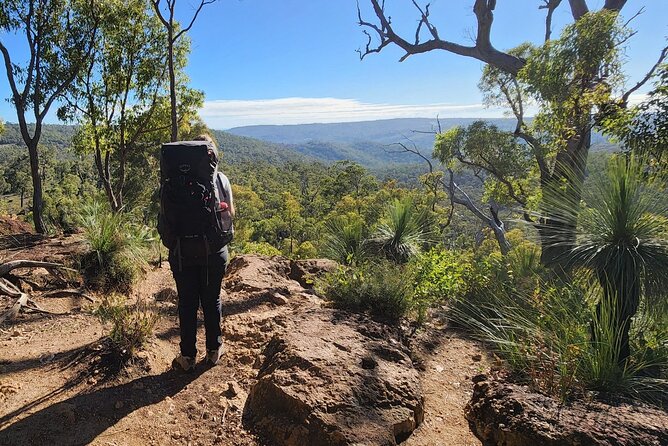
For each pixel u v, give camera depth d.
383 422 2.27
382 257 6.12
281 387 2.38
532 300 3.64
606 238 3.00
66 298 4.36
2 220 8.84
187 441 2.22
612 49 8.34
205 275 2.84
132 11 11.93
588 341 2.75
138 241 5.85
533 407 2.23
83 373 2.71
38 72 9.62
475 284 4.56
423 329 3.72
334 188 78.50
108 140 13.58
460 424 2.48
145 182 26.72
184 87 13.98
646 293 2.85
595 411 2.20
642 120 5.47
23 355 2.95
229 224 2.80
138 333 3.02
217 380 2.80
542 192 3.56
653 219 2.93
